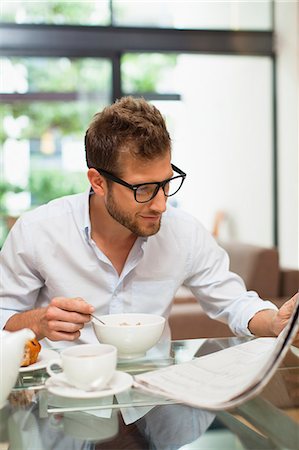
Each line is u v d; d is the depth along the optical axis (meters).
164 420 0.82
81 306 1.09
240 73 5.00
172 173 1.23
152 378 0.95
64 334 1.10
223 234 5.17
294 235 4.70
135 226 1.26
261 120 5.02
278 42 4.90
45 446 0.76
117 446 0.76
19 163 4.54
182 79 4.84
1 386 0.83
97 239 1.46
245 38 4.88
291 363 1.03
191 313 3.06
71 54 4.59
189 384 0.91
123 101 1.28
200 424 0.81
